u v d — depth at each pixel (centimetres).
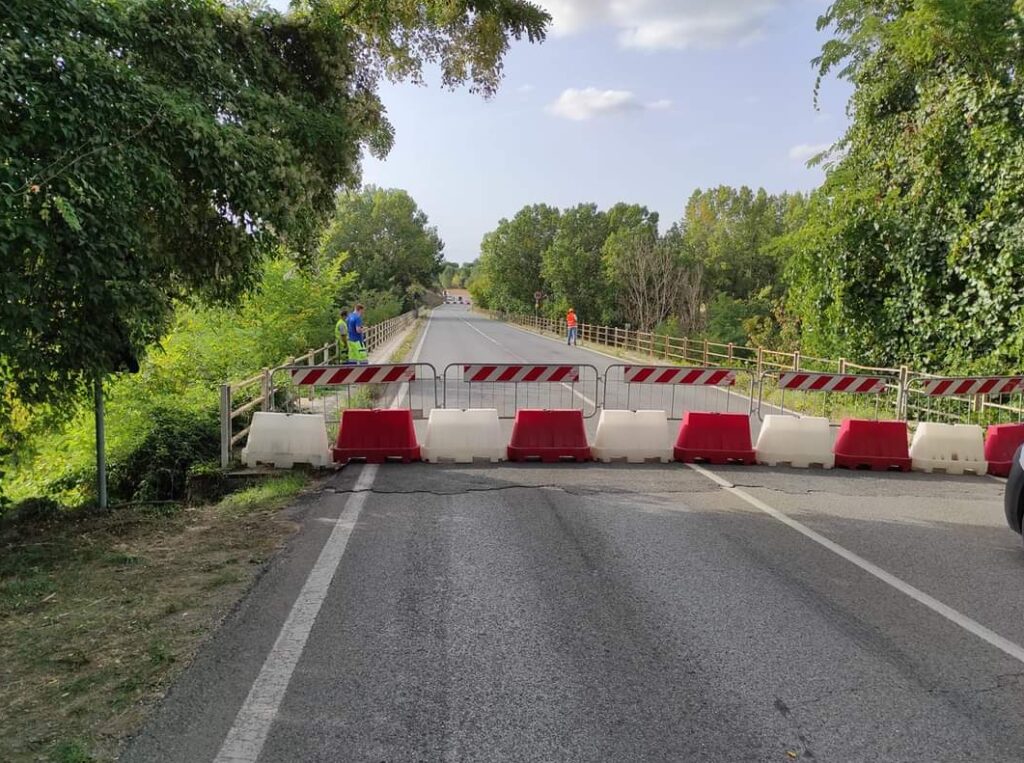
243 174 686
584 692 379
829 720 357
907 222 1559
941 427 978
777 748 333
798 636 451
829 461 976
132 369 691
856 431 984
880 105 1689
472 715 356
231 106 731
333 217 1041
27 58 537
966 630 466
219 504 774
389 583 529
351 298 5197
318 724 346
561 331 4972
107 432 1019
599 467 943
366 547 609
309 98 877
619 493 812
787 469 961
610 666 408
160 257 727
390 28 1076
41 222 537
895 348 1631
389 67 1170
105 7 633
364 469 907
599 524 689
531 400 1609
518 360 2817
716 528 685
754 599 510
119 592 509
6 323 549
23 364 601
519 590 519
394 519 694
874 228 1619
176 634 439
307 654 416
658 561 587
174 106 626
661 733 343
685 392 1811
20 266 552
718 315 3538
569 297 6106
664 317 4166
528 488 825
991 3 1328
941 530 695
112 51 649
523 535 650
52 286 584
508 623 463
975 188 1415
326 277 2122
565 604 495
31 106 533
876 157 1720
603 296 5875
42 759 311
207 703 362
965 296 1434
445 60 1177
